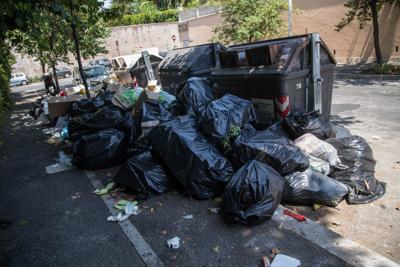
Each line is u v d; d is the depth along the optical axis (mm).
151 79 10297
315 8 16125
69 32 10844
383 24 13719
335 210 3436
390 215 3273
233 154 3893
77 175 5145
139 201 3994
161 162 4215
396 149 4871
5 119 11203
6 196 4680
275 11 13547
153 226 3465
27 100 17250
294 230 3102
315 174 3582
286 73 4586
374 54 14336
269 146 3699
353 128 6043
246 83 5125
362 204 3500
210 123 4152
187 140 3896
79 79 15453
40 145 7195
